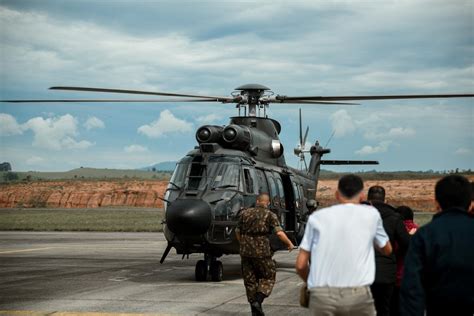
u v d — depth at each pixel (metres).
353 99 17.56
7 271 17.52
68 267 18.80
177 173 15.70
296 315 10.48
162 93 17.34
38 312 10.49
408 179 140.75
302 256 5.82
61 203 118.81
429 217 59.69
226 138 16.30
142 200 117.00
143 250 26.30
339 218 5.74
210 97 18.23
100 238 35.34
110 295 12.55
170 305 11.28
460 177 5.77
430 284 5.52
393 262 7.61
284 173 18.73
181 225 14.19
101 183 136.12
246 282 10.54
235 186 15.33
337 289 5.58
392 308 8.10
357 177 6.05
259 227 10.45
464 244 5.41
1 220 59.06
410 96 16.97
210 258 15.12
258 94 18.58
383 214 7.74
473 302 5.42
